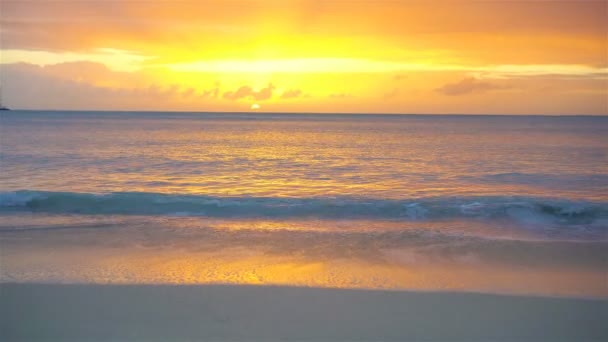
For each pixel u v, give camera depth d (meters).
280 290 6.06
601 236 9.47
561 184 16.83
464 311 5.44
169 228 9.84
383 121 119.25
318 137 47.78
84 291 5.96
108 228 9.77
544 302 5.73
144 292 5.93
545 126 79.19
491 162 23.77
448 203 12.45
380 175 19.03
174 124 82.00
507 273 6.93
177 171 19.86
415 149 31.88
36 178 17.30
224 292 5.96
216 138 44.41
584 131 59.69
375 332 4.90
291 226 10.28
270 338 4.75
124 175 18.50
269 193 14.73
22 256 7.60
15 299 5.69
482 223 10.71
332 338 4.76
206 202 12.05
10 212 11.38
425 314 5.35
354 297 5.84
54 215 11.09
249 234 9.37
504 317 5.30
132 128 61.88
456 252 8.09
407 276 6.75
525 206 11.77
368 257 7.77
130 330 4.90
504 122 106.12
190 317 5.22
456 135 51.28
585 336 4.85
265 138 45.56
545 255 7.93
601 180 17.70
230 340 4.70
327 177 18.42
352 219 11.16
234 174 19.09
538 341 4.74
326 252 8.05
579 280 6.62
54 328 4.93
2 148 29.33
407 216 11.49
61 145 32.25
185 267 7.09
